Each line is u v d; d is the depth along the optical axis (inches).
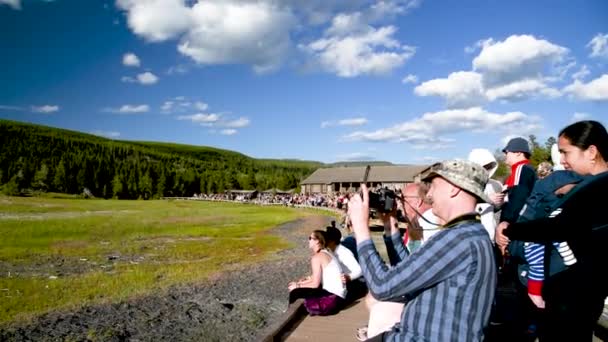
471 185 108.3
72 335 430.6
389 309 175.5
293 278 711.7
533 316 197.5
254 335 442.3
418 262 105.0
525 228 127.5
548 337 133.4
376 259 111.2
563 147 133.2
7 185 4852.4
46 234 1386.6
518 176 202.1
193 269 795.4
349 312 296.7
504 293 238.5
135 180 6008.9
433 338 103.7
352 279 316.8
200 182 6840.6
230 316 505.4
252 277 719.1
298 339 243.3
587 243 119.3
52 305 535.2
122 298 572.4
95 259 912.9
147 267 817.5
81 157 7470.5
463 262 103.7
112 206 3491.6
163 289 627.8
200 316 502.6
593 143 127.1
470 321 102.5
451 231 106.7
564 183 150.5
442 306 103.9
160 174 6402.6
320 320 278.5
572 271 124.2
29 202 3617.1
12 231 1446.9
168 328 460.1
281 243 1204.5
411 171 3715.6
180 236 1385.3
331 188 4153.5
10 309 515.2
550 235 122.6
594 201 118.3
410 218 183.5
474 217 111.1
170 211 2854.3
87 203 3826.3
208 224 1851.6
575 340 125.3
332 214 2377.0
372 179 3814.0
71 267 815.1
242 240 1280.8
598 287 120.6
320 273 296.2
